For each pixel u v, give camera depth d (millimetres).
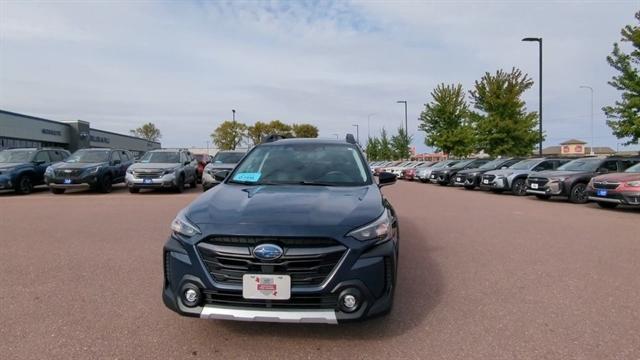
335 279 3119
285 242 3123
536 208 12383
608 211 11656
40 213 10359
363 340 3506
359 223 3287
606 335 3604
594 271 5500
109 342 3441
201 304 3244
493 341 3494
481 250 6680
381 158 63438
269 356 3240
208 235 3193
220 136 61969
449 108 36250
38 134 43375
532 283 5004
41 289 4680
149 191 17547
